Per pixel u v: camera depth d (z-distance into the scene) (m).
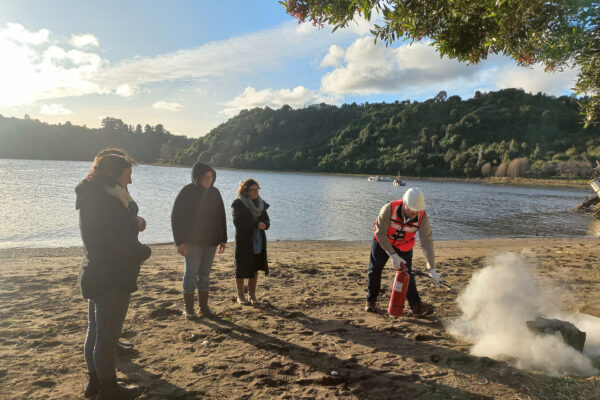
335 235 20.06
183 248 4.68
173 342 4.09
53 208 26.41
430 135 177.00
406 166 143.12
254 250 5.44
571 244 16.50
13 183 47.66
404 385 3.17
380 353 3.84
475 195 63.09
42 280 7.27
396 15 3.35
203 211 4.72
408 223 4.82
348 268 9.32
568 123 162.62
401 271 4.89
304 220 25.92
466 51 3.71
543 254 12.23
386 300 5.97
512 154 136.88
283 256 12.20
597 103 3.49
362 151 173.38
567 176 113.75
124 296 2.79
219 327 4.55
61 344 4.01
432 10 3.43
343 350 3.91
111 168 2.71
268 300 5.91
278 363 3.56
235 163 180.75
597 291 6.38
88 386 2.95
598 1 2.85
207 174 4.71
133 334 4.29
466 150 152.50
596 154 121.00
